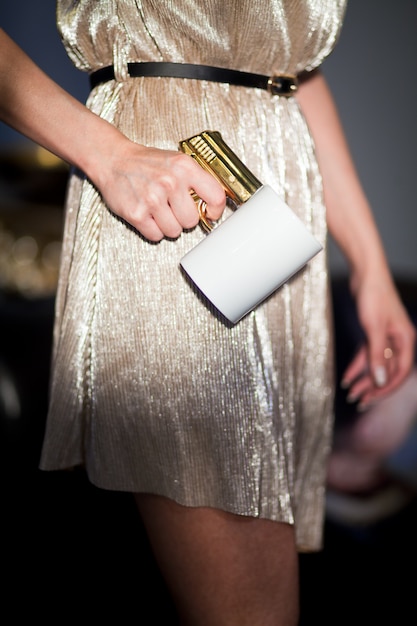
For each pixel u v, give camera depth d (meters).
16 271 2.44
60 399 0.75
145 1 0.68
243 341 0.71
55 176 2.45
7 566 1.55
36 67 0.69
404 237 2.80
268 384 0.72
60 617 1.41
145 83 0.71
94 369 0.72
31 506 1.64
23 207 2.50
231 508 0.72
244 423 0.71
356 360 1.08
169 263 0.69
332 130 0.97
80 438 0.77
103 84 0.74
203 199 0.64
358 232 0.98
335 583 1.46
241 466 0.72
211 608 0.75
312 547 0.95
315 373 0.88
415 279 1.79
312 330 0.86
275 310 0.74
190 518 0.73
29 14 3.02
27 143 2.95
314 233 0.81
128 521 1.72
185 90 0.71
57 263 2.50
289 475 0.76
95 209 0.71
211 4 0.68
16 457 1.52
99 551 1.62
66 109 0.68
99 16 0.71
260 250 0.63
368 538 1.50
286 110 0.77
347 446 1.56
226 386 0.71
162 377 0.71
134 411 0.72
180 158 0.64
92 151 0.67
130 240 0.70
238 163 0.65
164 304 0.70
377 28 2.69
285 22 0.71
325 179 0.97
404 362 1.00
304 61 0.76
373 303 0.98
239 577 0.74
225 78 0.73
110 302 0.71
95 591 1.50
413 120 2.72
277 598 0.76
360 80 2.73
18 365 1.49
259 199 0.63
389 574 1.45
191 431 0.71
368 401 1.04
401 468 1.53
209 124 0.71
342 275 1.86
